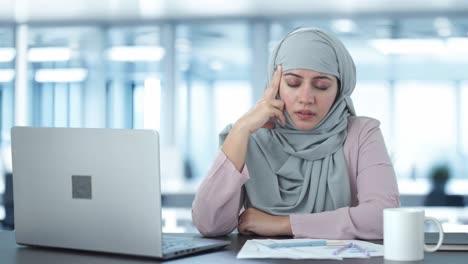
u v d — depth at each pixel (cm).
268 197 186
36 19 812
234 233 186
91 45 873
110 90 959
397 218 135
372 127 188
